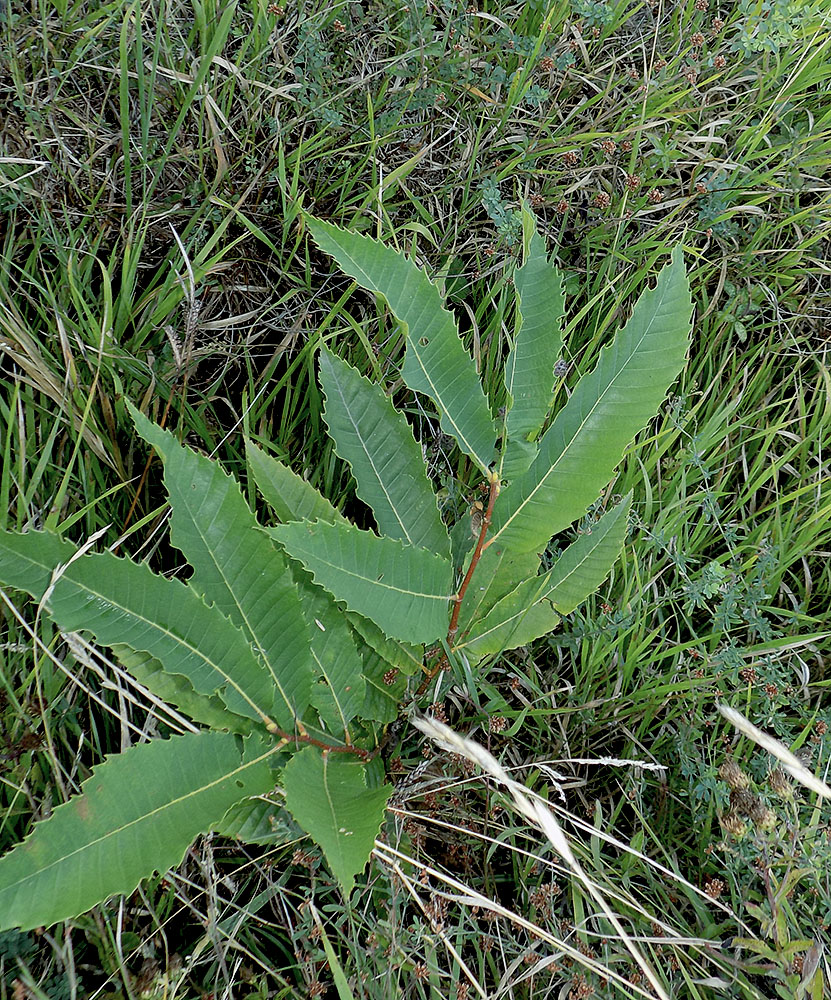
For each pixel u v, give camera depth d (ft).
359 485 1.73
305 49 2.25
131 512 1.87
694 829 1.94
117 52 2.17
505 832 1.81
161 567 1.96
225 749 1.49
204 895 1.73
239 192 2.20
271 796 1.58
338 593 1.50
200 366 2.16
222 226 2.02
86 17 2.12
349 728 1.68
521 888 1.84
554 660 2.12
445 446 2.20
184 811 1.39
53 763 1.63
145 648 1.42
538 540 1.64
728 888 1.90
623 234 2.49
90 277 2.06
